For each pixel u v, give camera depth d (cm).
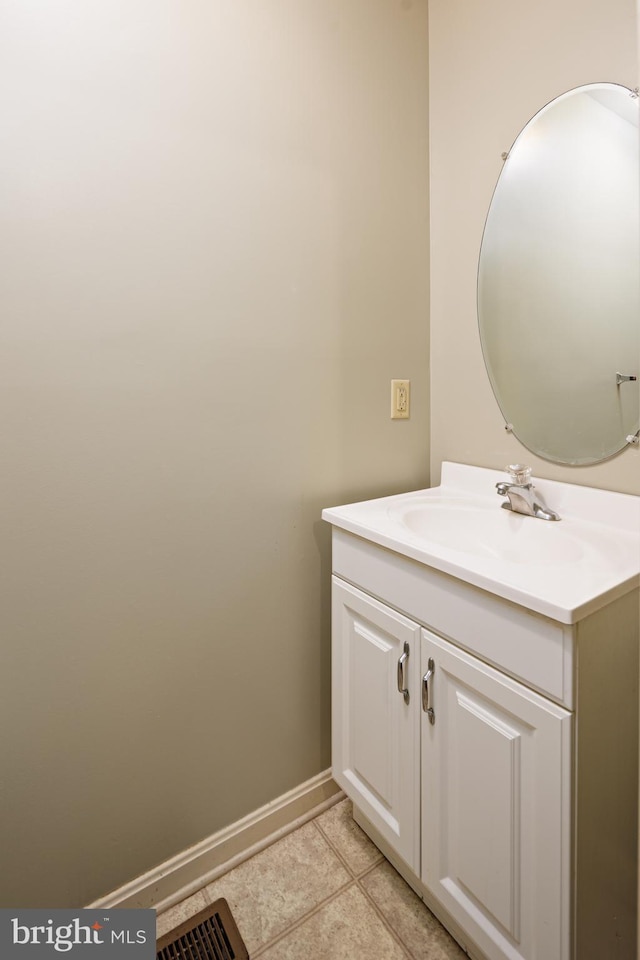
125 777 112
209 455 117
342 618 127
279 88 120
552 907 80
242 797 131
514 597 80
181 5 105
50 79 92
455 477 150
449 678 97
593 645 78
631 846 94
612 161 108
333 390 136
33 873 103
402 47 142
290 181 123
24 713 100
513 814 85
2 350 92
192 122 108
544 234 123
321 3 125
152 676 114
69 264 97
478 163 137
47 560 100
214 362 116
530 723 81
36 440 97
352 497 144
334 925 112
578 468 120
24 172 91
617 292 110
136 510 109
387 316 145
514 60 125
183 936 110
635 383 108
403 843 111
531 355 128
